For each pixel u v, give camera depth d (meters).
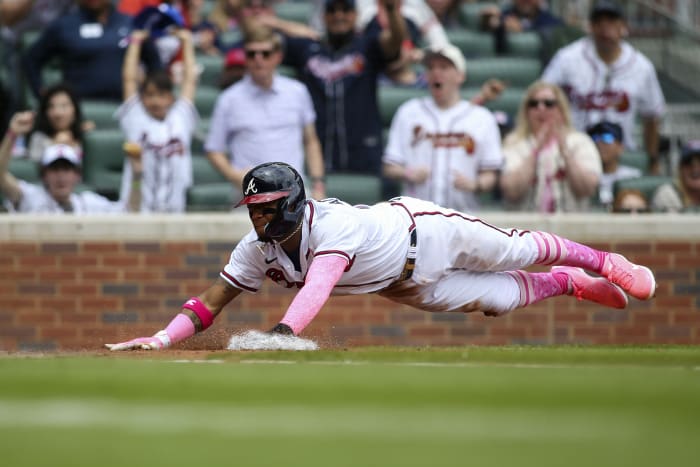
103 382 13.89
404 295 19.67
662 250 33.56
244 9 40.62
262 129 33.53
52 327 33.34
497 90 34.78
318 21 43.53
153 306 33.34
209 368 15.19
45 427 11.22
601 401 12.59
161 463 9.60
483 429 11.05
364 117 35.62
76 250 33.34
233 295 19.12
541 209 33.47
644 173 36.69
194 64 36.09
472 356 17.00
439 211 19.25
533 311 33.41
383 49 35.66
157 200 34.06
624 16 43.31
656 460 9.67
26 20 42.34
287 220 17.61
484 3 45.03
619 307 21.77
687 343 33.72
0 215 33.28
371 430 11.02
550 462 9.60
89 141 34.97
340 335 33.03
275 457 9.85
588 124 36.97
